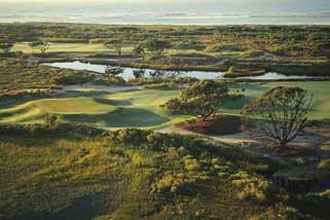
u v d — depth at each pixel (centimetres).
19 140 3862
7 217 2844
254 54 10450
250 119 4853
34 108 5350
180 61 9875
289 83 7144
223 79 7769
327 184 3609
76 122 4838
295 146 4338
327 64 8869
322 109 5428
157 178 3256
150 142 3869
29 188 3131
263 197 3006
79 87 7206
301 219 2848
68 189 3133
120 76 8606
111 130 4250
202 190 3098
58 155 3600
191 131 4762
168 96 6303
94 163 3469
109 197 3062
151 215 2883
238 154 4003
